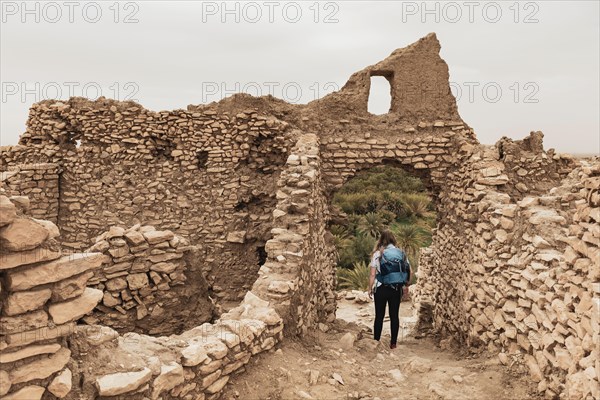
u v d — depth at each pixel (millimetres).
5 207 2787
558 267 4871
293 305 5887
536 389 4805
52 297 3088
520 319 5562
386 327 11516
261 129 10336
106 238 6352
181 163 10609
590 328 3879
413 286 15430
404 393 5062
